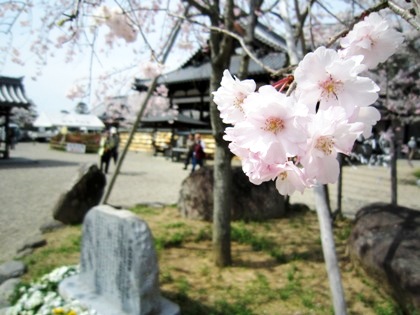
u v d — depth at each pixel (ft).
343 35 4.40
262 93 3.11
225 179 17.04
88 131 151.84
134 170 56.65
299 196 37.42
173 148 75.46
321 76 3.14
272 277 16.07
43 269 16.60
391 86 34.17
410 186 46.68
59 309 12.29
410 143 69.21
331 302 13.80
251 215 25.23
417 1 3.48
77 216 24.34
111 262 12.57
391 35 3.84
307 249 19.33
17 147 106.01
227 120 3.64
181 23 16.48
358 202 35.01
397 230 15.42
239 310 13.14
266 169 3.37
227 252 17.26
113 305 12.44
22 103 61.11
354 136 3.07
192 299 14.02
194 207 25.11
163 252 18.78
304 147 3.03
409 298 12.38
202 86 86.94
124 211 12.97
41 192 35.55
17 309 13.02
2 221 24.53
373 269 14.71
